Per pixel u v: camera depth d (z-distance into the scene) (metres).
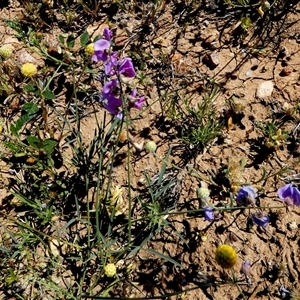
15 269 0.29
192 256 0.28
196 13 0.35
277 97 0.32
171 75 0.34
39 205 0.30
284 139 0.30
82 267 0.29
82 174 0.31
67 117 0.34
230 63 0.33
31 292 0.29
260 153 0.30
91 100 0.34
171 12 0.36
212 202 0.30
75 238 0.30
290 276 0.27
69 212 0.31
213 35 0.34
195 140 0.31
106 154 0.32
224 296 0.27
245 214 0.29
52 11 0.37
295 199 0.25
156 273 0.28
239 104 0.31
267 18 0.34
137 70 0.34
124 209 0.30
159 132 0.32
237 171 0.29
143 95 0.33
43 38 0.36
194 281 0.28
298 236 0.28
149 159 0.31
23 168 0.32
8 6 0.38
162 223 0.28
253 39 0.34
